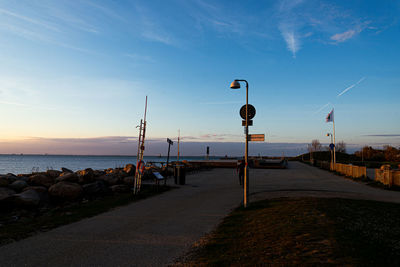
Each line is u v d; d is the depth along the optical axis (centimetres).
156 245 575
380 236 568
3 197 1004
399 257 446
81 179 1623
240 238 601
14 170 6034
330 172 3225
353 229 618
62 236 647
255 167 4200
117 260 488
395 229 632
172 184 1833
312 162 5484
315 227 637
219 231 678
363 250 476
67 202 1196
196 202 1149
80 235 656
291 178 2372
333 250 476
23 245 576
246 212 906
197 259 483
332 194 1322
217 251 521
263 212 870
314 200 1038
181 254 516
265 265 430
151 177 2173
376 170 1838
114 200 1205
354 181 2089
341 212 812
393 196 1293
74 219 831
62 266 462
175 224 768
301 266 415
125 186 1506
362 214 795
